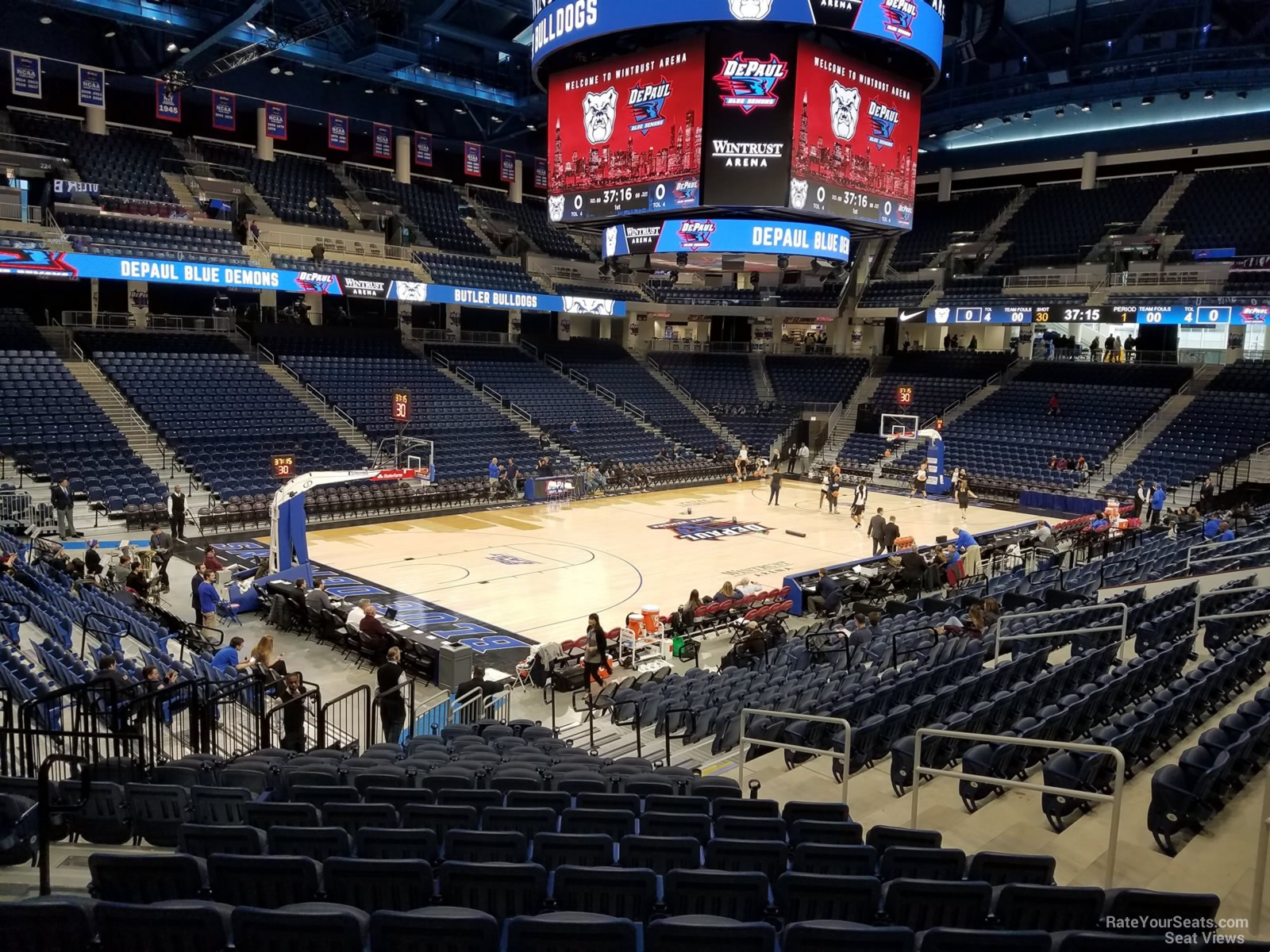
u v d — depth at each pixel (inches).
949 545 864.9
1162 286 1408.7
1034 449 1373.0
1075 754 304.2
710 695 474.3
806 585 773.3
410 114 1648.6
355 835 244.5
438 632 662.5
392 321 1546.5
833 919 200.8
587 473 1259.8
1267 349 1485.0
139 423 1056.2
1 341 1075.9
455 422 1316.4
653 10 754.8
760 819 249.4
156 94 1291.8
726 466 1455.5
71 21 1252.5
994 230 1697.8
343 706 535.2
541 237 1750.7
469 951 165.0
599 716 537.6
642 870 199.8
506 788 299.9
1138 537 987.3
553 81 882.8
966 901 196.1
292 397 1202.6
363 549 916.6
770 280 973.8
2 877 231.0
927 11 802.8
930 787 349.4
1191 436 1282.0
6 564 611.2
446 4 1091.9
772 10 741.9
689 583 826.2
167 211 1275.8
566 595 775.7
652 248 842.8
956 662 468.1
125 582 674.2
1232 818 295.1
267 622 684.1
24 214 1125.1
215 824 229.6
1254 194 1493.6
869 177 845.2
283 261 1286.9
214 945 165.0
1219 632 508.7
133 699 346.6
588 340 1731.1
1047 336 1712.6
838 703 410.9
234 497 987.3
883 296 1696.6
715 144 783.7
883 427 1533.0
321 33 1109.7
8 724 314.7
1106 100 1316.4
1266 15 1204.5
